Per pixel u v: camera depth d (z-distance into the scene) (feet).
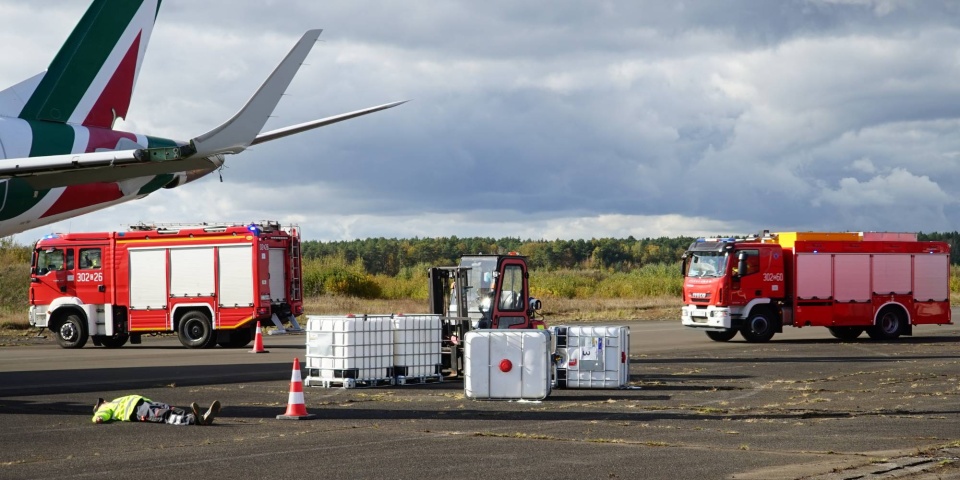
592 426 38.52
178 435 36.04
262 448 32.96
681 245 448.24
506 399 47.62
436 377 57.62
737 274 90.89
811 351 80.89
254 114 43.62
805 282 92.84
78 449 32.78
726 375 60.34
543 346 47.52
